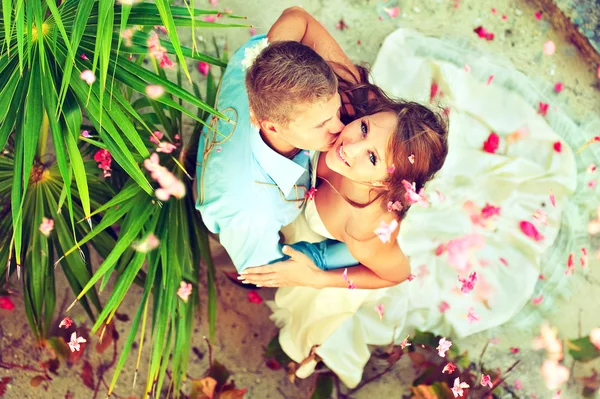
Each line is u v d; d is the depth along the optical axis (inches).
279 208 73.0
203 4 112.8
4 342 96.3
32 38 66.0
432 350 97.5
